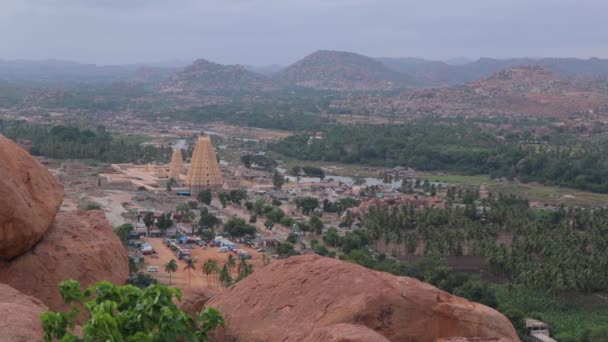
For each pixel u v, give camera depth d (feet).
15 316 66.95
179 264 394.73
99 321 58.39
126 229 451.53
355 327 64.08
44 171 103.24
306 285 76.02
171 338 60.39
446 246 440.86
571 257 403.54
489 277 409.08
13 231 91.45
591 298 370.12
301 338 68.39
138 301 62.59
